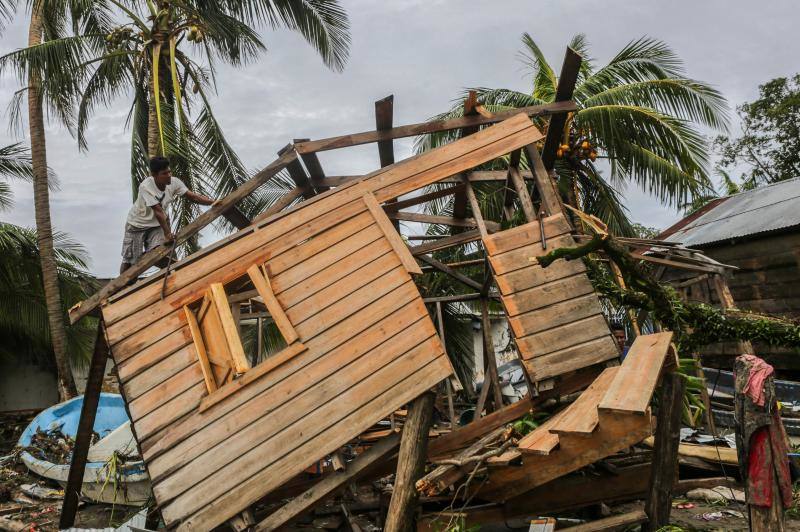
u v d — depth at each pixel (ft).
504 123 23.80
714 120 50.90
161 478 17.48
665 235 59.62
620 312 41.57
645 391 14.25
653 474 16.47
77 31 49.01
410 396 17.81
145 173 49.34
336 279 19.60
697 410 29.78
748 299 45.88
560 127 25.90
